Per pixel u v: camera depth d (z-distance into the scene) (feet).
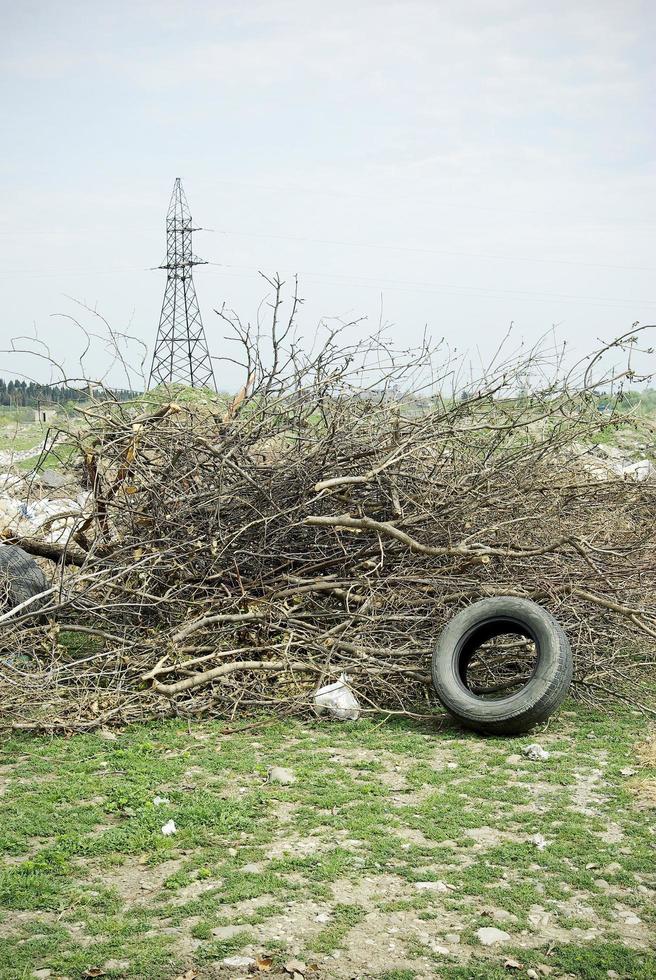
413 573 26.63
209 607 26.18
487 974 11.32
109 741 21.53
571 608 25.71
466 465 28.94
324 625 26.50
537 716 21.99
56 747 21.04
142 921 12.67
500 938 12.19
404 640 25.88
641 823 16.40
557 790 18.29
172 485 27.99
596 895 13.52
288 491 27.96
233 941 12.03
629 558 27.89
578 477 30.58
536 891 13.62
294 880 13.98
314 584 26.43
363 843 15.44
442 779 18.84
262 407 29.19
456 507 27.22
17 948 11.92
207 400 31.17
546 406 29.89
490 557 26.61
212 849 15.19
